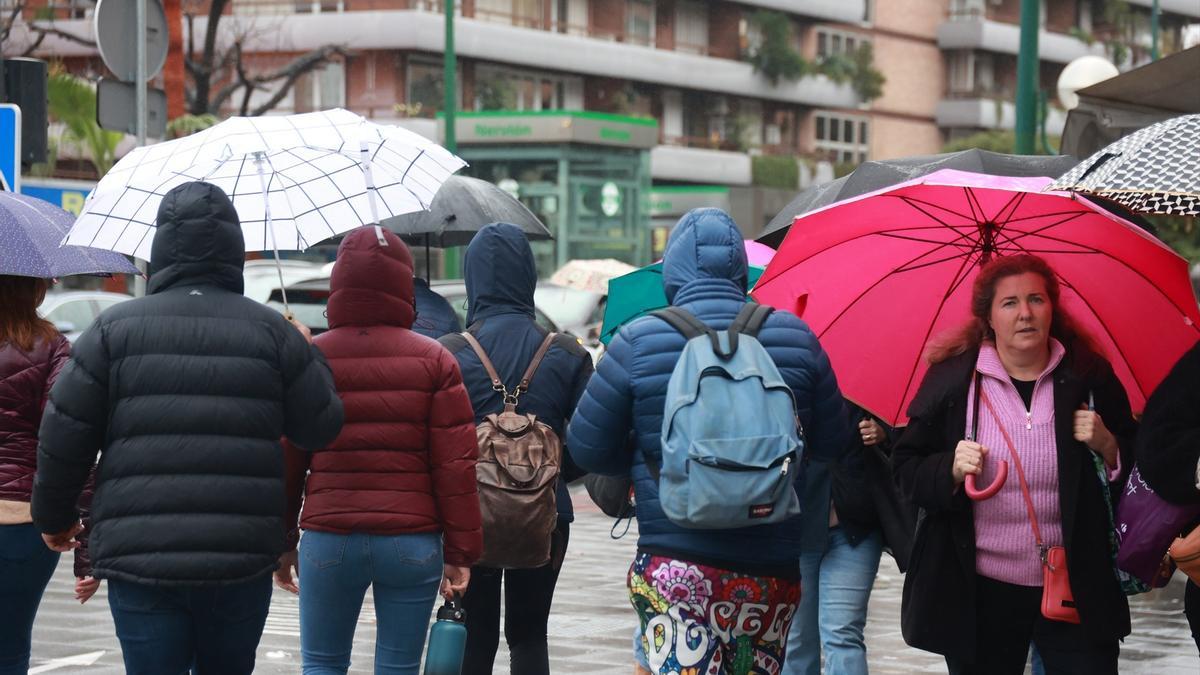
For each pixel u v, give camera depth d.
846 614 8.27
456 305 22.27
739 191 83.94
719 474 5.96
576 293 26.89
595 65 79.25
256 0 70.50
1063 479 6.43
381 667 6.91
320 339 6.88
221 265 6.23
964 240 7.50
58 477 6.10
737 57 87.38
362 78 71.19
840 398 6.64
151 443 5.98
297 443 6.41
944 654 6.64
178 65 51.66
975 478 6.54
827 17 91.06
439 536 6.94
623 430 6.48
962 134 101.56
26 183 17.78
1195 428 6.23
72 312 27.77
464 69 74.19
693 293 6.53
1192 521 6.31
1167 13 110.94
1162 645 11.60
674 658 6.26
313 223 7.29
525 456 7.55
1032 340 6.48
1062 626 6.49
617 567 15.66
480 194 11.00
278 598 13.59
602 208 52.56
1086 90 11.71
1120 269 7.31
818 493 8.13
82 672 10.35
